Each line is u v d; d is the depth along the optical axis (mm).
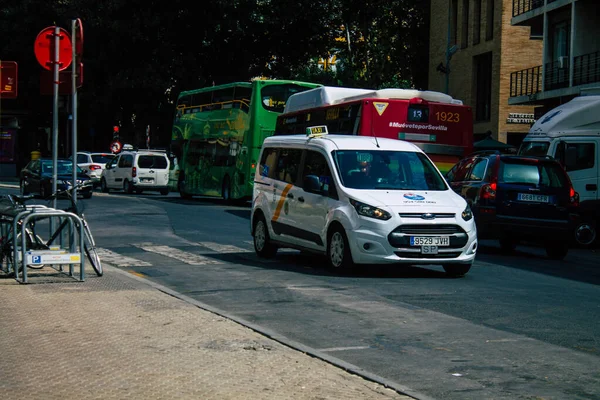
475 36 45500
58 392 6098
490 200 17797
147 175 43375
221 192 34938
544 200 17875
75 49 13070
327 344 8398
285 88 32656
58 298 10250
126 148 55031
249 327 8773
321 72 55812
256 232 16203
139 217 24906
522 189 17828
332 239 13664
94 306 9758
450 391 6637
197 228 21922
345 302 10859
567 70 35188
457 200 13625
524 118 41781
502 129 41969
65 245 12492
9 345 7699
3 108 65250
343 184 13648
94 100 55125
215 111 36094
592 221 21875
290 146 15477
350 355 7910
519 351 8094
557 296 11727
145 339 8055
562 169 18172
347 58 56188
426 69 58344
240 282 12672
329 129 23609
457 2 47875
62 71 13156
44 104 65125
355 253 13094
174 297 10523
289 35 56531
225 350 7633
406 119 21844
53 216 11562
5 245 11992
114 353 7430
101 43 54531
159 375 6672
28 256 11391
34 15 59406
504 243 19656
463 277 13672
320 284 12422
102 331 8391
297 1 54500
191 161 38312
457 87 47594
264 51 56969
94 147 65750
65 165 35875
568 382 6938
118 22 52312
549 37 36812
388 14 57375
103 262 15047
